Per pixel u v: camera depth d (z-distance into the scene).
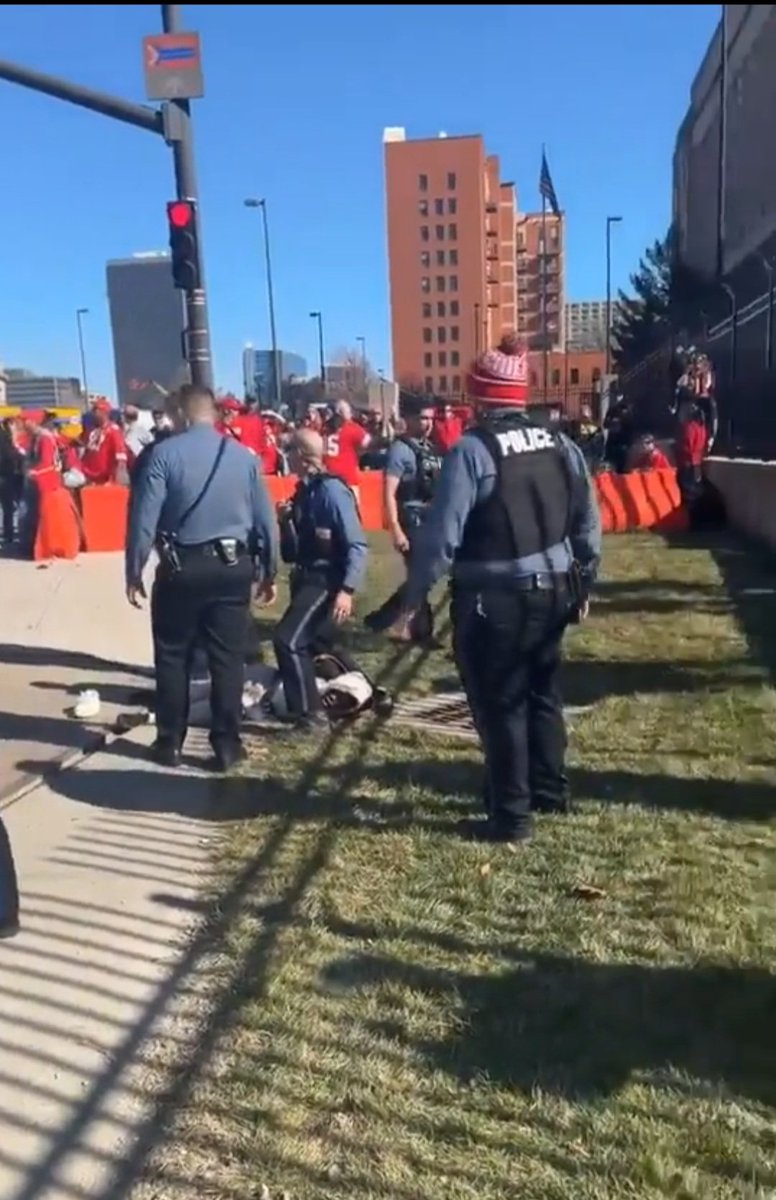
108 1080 3.13
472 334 124.44
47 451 14.53
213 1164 2.78
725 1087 2.99
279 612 10.12
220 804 5.21
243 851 4.63
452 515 4.24
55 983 3.63
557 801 4.86
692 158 42.66
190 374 8.41
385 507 8.23
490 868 4.34
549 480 4.36
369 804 5.09
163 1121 2.95
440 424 12.39
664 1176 2.67
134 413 16.61
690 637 8.51
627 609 9.84
